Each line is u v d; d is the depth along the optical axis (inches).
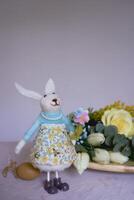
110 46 56.2
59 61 57.9
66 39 57.3
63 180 23.8
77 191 21.4
